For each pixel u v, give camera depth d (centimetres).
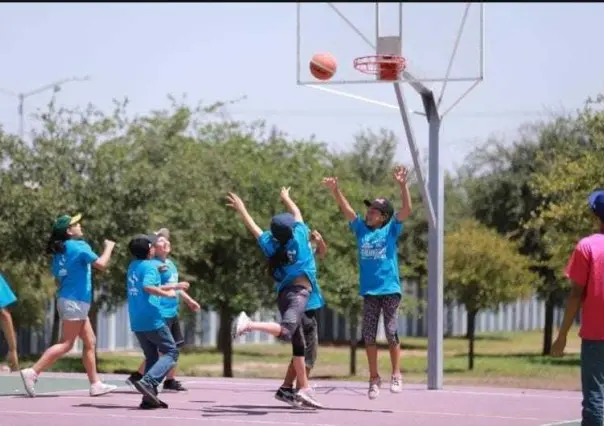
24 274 3039
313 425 1155
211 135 3644
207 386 1639
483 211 4728
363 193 3791
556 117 4588
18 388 1551
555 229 3209
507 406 1404
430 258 1662
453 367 3628
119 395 1451
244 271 3312
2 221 2762
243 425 1149
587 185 2845
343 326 5544
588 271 945
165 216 2888
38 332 3988
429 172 1666
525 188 4609
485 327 6431
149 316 1316
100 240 2795
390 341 1306
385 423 1189
